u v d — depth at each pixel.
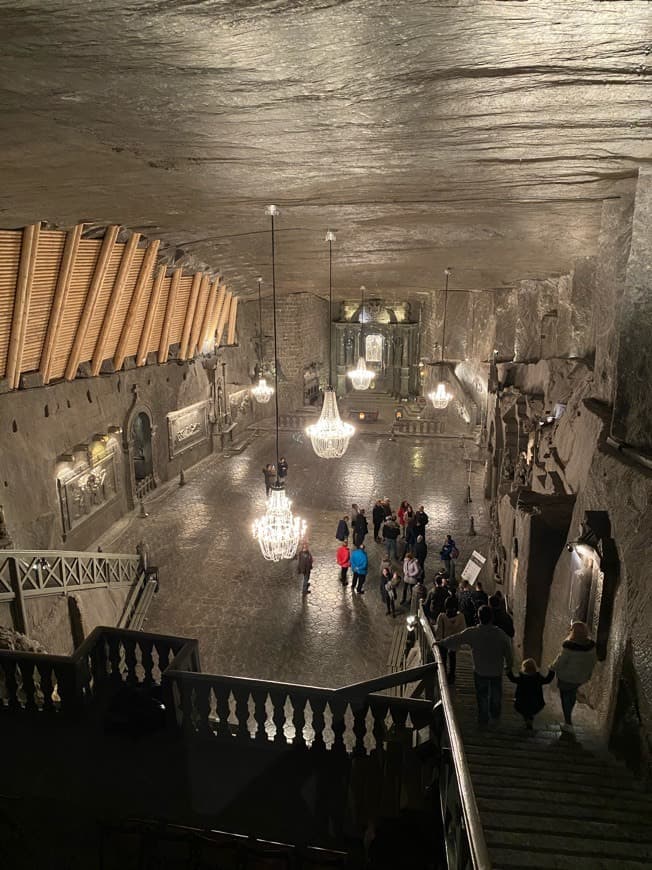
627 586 5.83
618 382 7.08
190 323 20.06
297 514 17.44
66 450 13.82
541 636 8.62
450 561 13.37
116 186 7.45
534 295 17.34
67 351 13.58
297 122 5.02
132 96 4.29
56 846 6.21
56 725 7.07
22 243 9.80
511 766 4.93
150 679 7.63
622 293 8.39
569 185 7.62
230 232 12.59
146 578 13.35
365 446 24.53
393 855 5.57
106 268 12.31
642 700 5.07
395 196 8.57
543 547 8.62
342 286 24.02
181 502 18.41
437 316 25.67
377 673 10.55
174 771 6.46
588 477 7.50
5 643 8.37
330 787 6.27
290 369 28.62
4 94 4.16
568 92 4.31
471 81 4.11
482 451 22.70
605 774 4.78
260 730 6.78
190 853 5.85
